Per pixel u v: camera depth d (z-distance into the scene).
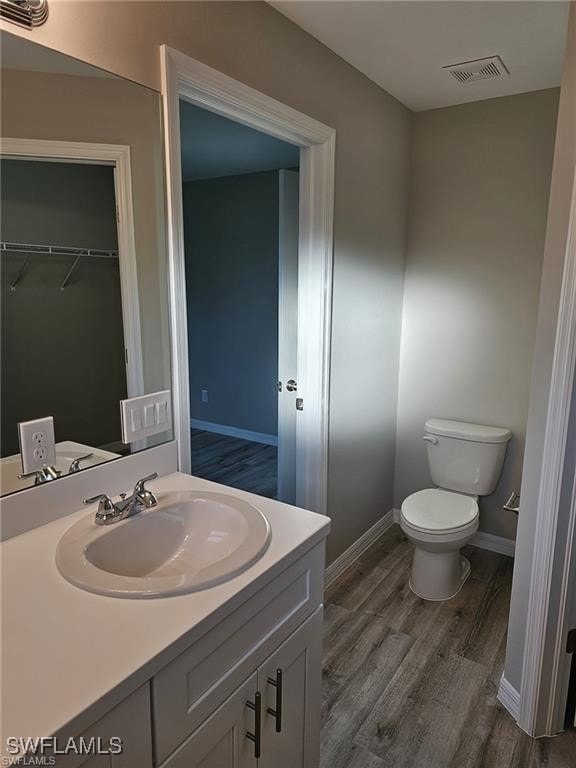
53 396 1.29
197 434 5.29
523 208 2.63
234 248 4.80
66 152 1.25
